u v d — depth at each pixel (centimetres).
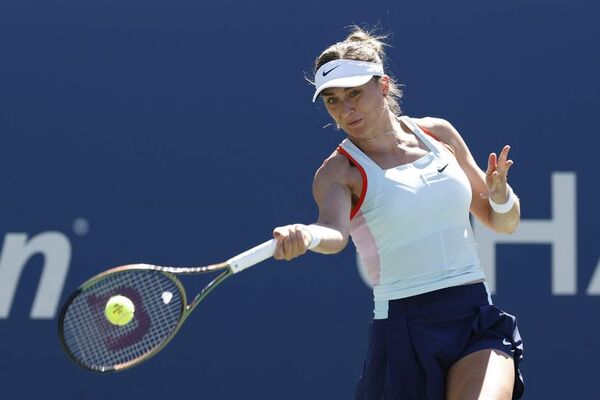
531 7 2066
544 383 2017
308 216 2041
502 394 1139
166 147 2048
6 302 2030
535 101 2052
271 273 2048
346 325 2039
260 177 2047
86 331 1203
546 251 2031
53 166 2045
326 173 1226
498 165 1242
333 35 2070
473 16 2067
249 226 2041
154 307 1237
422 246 1209
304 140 2053
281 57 2069
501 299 2028
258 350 2039
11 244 2033
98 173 2045
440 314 1210
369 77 1205
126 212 2039
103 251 2034
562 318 2022
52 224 2038
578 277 2027
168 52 2064
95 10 2067
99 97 2056
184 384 2038
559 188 2038
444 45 2064
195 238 2038
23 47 2061
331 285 2045
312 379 2034
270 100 2059
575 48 2059
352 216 1229
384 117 1239
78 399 2036
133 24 2067
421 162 1231
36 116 2052
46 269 2033
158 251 2034
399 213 1201
